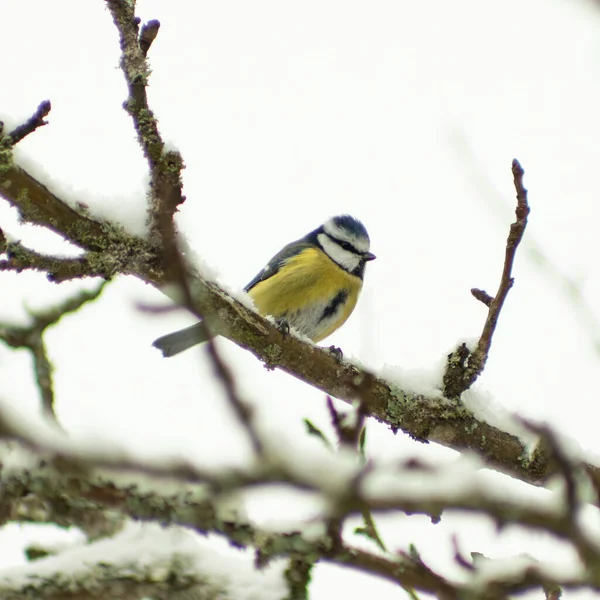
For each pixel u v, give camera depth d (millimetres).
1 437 2705
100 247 6812
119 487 4062
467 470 3250
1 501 4051
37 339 7898
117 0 6020
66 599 5746
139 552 6070
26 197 6656
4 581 5773
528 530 3213
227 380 2697
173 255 2939
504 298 7496
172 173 5891
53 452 2727
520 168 6914
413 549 4379
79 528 6352
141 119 5863
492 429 7875
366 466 3061
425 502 3098
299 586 5254
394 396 7941
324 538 4254
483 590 4117
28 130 6527
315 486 2871
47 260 6750
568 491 3256
